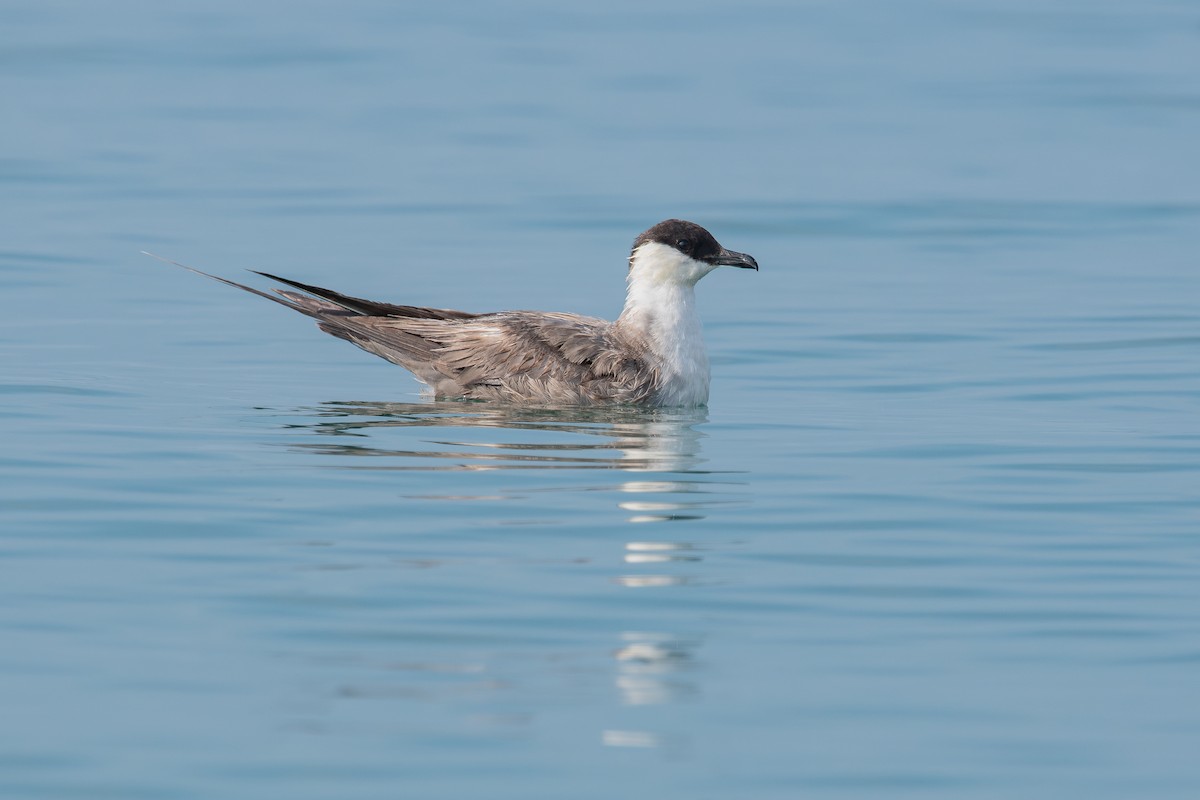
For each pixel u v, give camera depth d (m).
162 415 17.11
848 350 21.03
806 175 32.72
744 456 15.72
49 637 10.73
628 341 18.47
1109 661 10.56
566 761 9.16
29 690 9.95
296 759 9.14
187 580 11.81
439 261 26.05
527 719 9.68
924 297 24.06
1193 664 10.50
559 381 18.19
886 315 22.95
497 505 13.80
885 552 12.67
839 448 16.08
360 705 9.79
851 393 18.80
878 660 10.58
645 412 17.91
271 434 16.28
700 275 18.61
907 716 9.78
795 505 13.95
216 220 28.47
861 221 29.41
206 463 15.02
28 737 9.36
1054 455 15.70
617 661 10.48
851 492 14.38
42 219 28.17
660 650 10.66
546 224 28.75
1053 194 31.33
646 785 8.91
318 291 18.39
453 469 14.96
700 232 18.50
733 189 31.53
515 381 18.31
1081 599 11.64
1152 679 10.28
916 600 11.62
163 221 28.27
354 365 20.27
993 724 9.69
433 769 9.05
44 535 12.82
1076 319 22.42
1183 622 11.18
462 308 23.34
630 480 14.69
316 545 12.63
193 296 23.72
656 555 12.51
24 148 33.78
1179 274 25.23
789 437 16.59
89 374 19.05
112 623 10.98
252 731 9.47
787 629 11.08
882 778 9.05
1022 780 9.02
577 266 25.89
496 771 9.05
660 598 11.58
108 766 9.05
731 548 12.75
